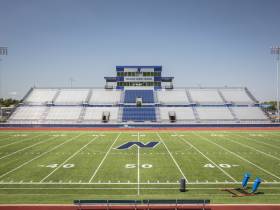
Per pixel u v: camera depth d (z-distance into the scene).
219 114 54.38
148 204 11.30
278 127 47.50
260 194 13.77
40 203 12.03
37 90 61.62
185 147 27.45
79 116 53.59
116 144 29.39
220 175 17.30
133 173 17.81
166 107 56.25
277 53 48.47
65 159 21.89
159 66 59.19
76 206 11.57
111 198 12.77
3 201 12.37
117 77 59.25
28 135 37.31
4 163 20.53
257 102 58.41
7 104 109.50
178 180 16.31
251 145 28.70
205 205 11.64
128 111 55.00
